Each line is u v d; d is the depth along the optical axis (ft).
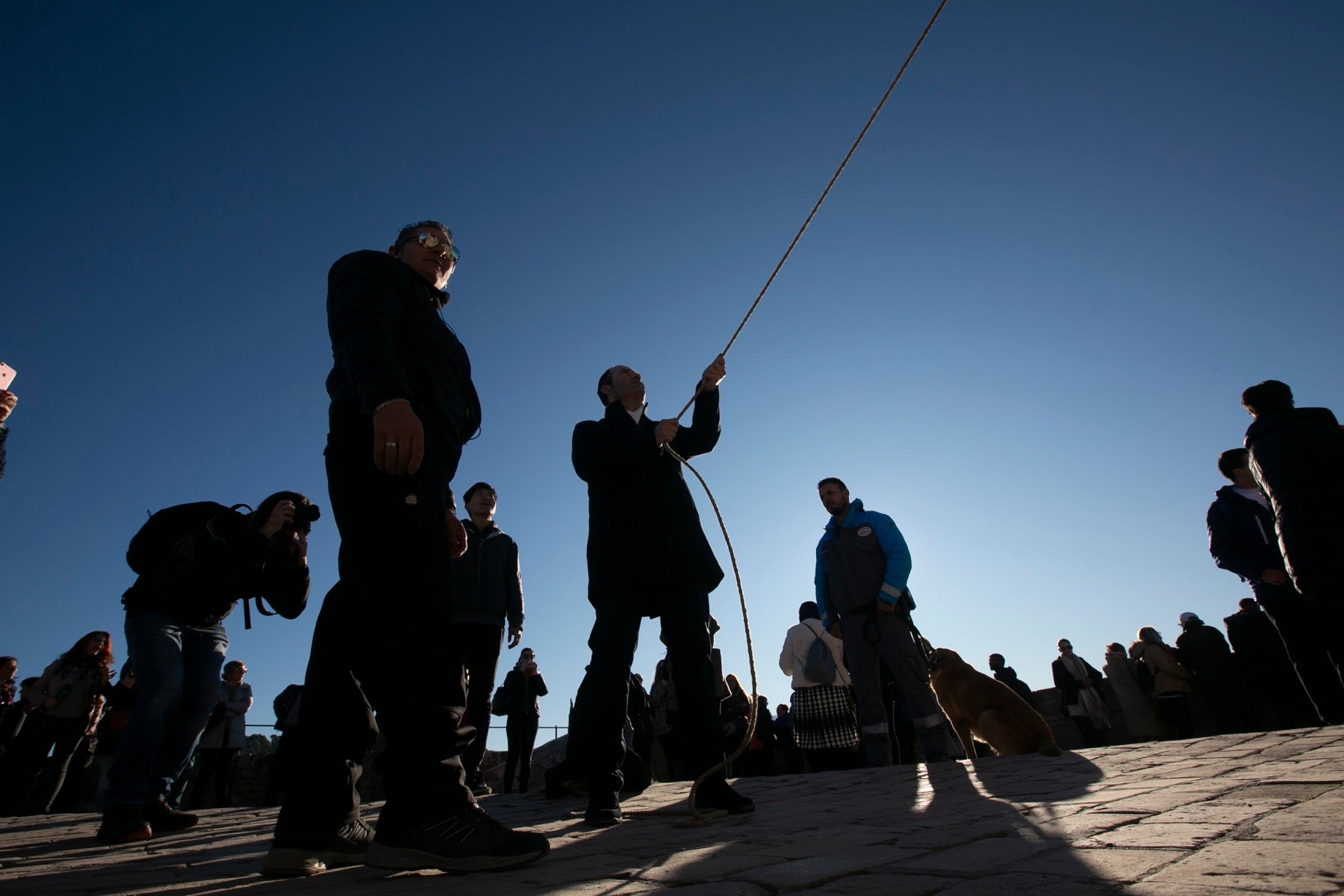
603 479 10.12
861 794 10.75
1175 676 28.40
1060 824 6.10
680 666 9.44
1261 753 9.75
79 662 25.76
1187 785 7.72
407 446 5.36
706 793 8.89
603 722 9.30
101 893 5.81
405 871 5.88
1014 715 14.73
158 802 12.65
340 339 5.97
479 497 19.07
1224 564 15.25
